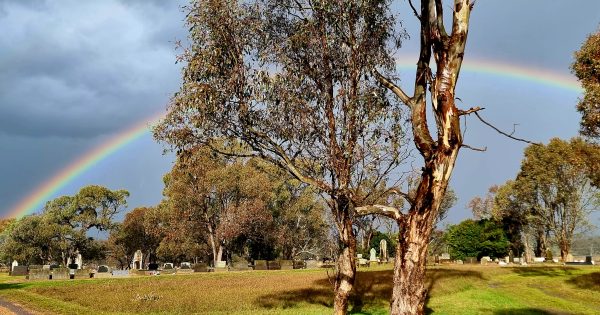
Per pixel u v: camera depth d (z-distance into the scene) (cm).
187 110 1909
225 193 7212
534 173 6938
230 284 3647
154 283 3875
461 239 7712
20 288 3412
